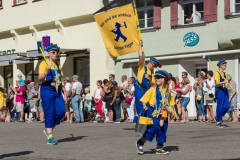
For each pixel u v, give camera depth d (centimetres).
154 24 2542
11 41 3416
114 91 2197
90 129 1727
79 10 2892
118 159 927
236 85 2214
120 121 2306
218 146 1115
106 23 1541
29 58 3095
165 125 979
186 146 1122
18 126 2058
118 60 2725
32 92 2564
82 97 2439
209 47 2336
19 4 3297
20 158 973
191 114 2469
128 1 1498
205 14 2347
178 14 2455
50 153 1041
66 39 3012
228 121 2034
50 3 3081
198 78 2050
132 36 1516
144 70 1220
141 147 994
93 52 2839
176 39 2459
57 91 1214
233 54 2259
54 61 1216
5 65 3384
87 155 995
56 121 1233
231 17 2220
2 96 2198
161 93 970
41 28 3194
